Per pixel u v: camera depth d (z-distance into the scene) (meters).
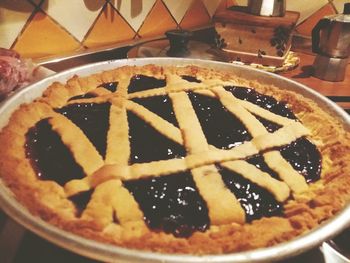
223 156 0.25
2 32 0.35
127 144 0.26
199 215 0.21
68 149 0.25
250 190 0.23
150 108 0.30
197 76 0.36
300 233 0.20
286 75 0.44
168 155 0.25
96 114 0.29
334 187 0.24
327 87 0.41
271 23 0.41
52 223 0.19
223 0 0.57
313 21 0.55
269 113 0.31
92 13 0.42
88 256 0.17
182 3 0.52
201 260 0.17
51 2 0.38
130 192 0.22
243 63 0.45
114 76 0.35
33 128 0.28
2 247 0.20
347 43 0.41
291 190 0.24
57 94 0.31
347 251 0.28
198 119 0.29
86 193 0.22
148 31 0.49
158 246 0.19
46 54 0.39
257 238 0.20
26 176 0.23
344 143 0.28
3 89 0.31
